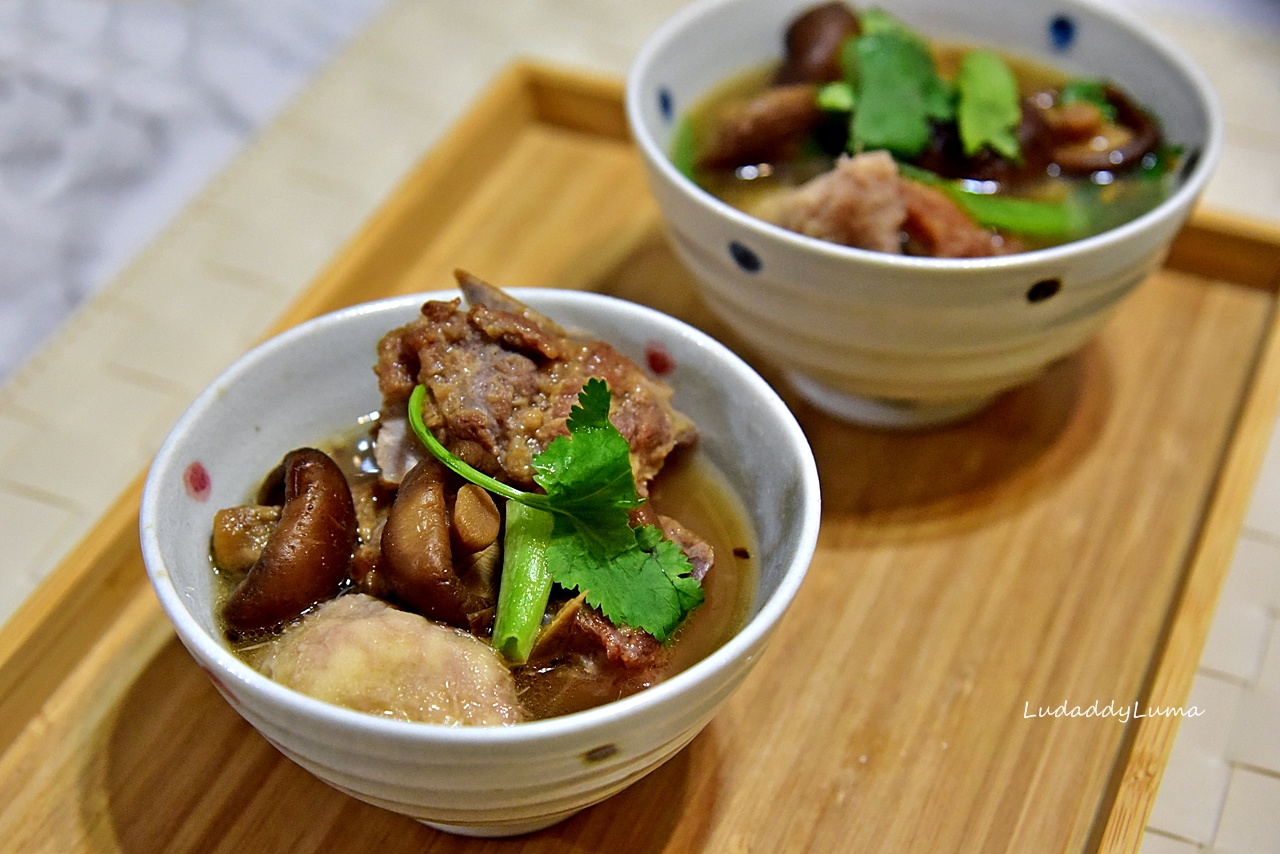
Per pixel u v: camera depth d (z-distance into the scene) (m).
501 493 0.26
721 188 0.35
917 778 0.28
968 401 0.33
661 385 0.28
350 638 0.25
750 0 0.36
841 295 0.30
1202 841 0.27
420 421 0.27
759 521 0.28
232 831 0.27
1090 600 0.30
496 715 0.24
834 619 0.30
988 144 0.34
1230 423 0.34
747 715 0.29
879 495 0.32
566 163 0.40
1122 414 0.34
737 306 0.32
